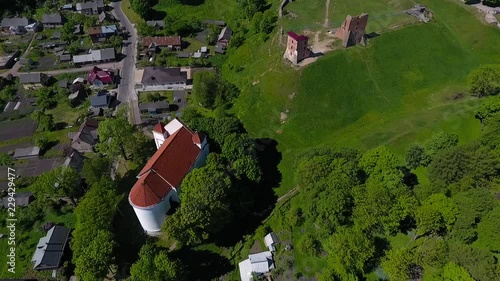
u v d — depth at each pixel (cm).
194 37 17012
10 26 17412
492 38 14188
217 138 11125
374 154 9300
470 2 16088
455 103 12062
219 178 9325
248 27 16512
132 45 16725
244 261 9069
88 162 10344
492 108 10444
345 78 12638
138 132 12238
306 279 8806
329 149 10025
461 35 14412
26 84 14438
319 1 16088
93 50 15788
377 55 13150
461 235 8081
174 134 10125
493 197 8344
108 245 8400
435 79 12950
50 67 15500
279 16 15325
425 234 8812
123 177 11244
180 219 8725
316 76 12525
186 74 14562
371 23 14400
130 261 9350
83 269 7981
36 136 12744
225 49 16112
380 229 8931
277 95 12538
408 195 8569
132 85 14625
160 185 9225
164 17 18312
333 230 8919
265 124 12312
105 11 18775
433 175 9438
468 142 10150
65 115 13475
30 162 11838
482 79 11512
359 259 7912
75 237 8775
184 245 9531
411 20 14500
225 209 9156
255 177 10294
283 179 11000
